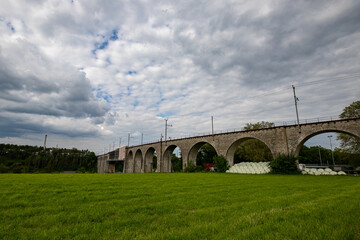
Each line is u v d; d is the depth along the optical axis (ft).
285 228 15.34
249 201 27.45
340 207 22.43
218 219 18.54
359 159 137.69
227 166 137.59
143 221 18.22
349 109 126.11
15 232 15.40
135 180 59.57
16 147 439.63
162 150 197.36
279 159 108.47
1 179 58.13
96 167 439.22
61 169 397.19
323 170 105.91
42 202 25.93
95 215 19.84
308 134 105.81
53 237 14.38
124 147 279.28
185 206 24.00
